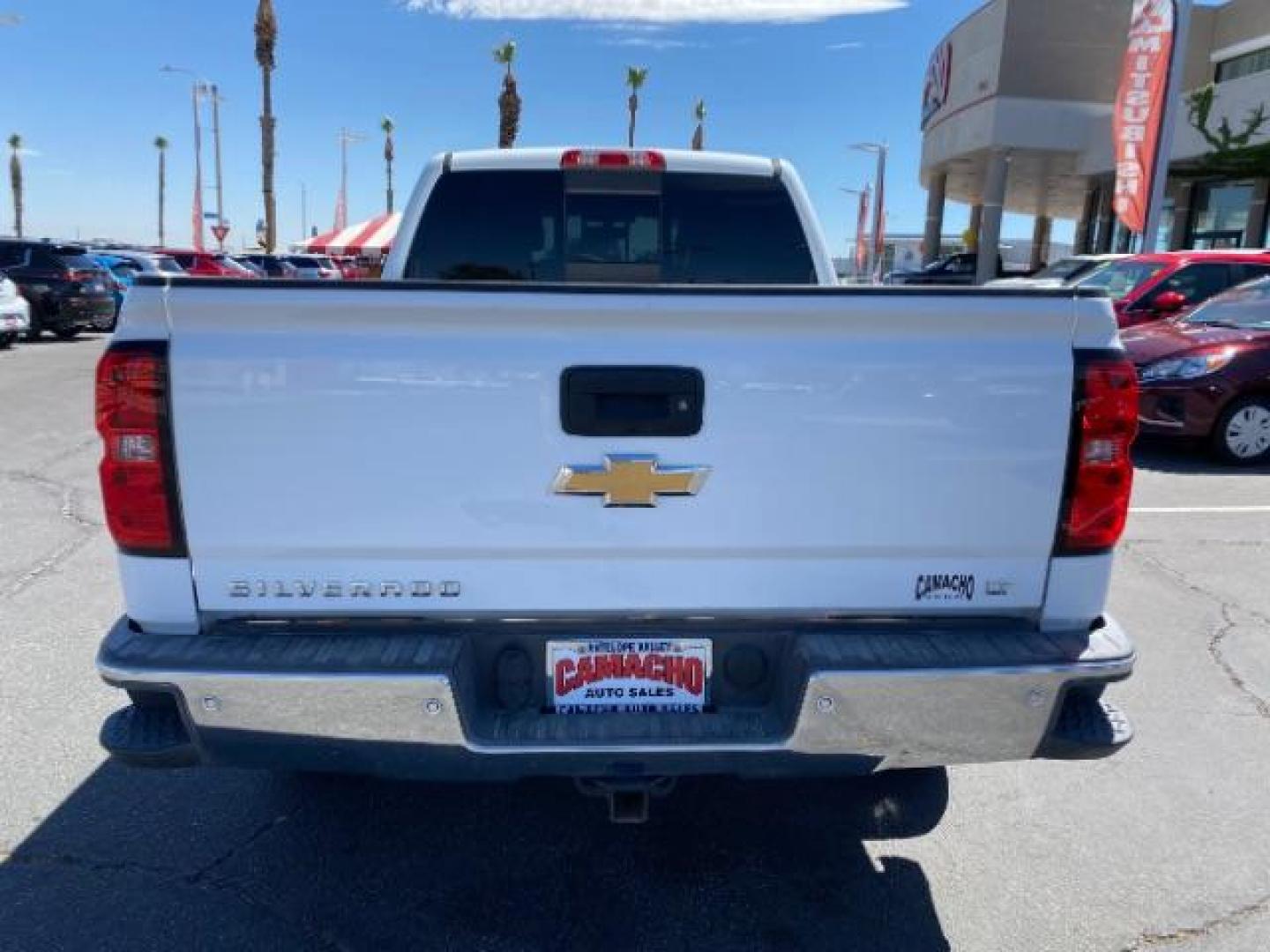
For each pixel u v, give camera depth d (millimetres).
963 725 2295
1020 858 2998
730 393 2275
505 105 39312
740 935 2627
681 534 2324
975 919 2709
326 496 2270
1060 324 2312
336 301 2205
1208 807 3297
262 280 2197
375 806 3230
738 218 4180
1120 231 30219
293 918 2664
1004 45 29656
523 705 2404
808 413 2289
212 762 2324
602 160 4078
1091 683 2309
